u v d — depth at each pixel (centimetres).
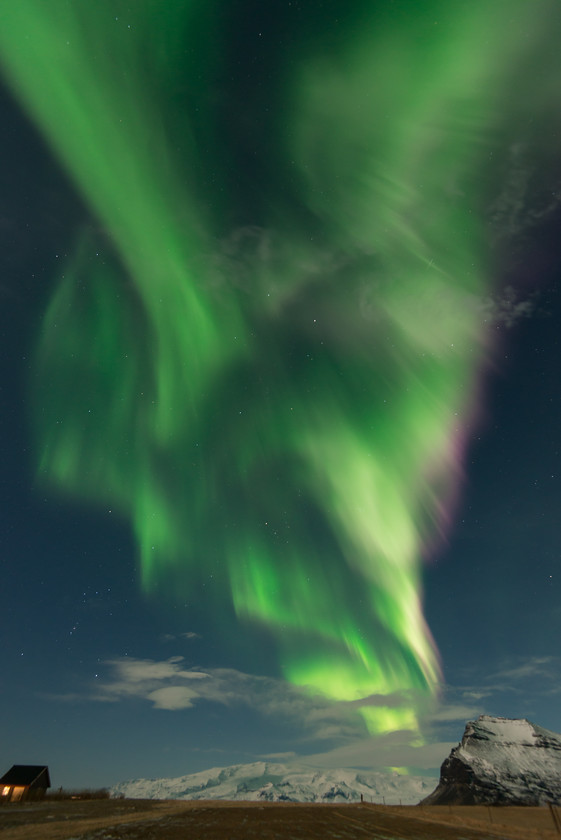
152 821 3362
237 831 2800
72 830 2700
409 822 3641
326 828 3100
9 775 6988
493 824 3347
